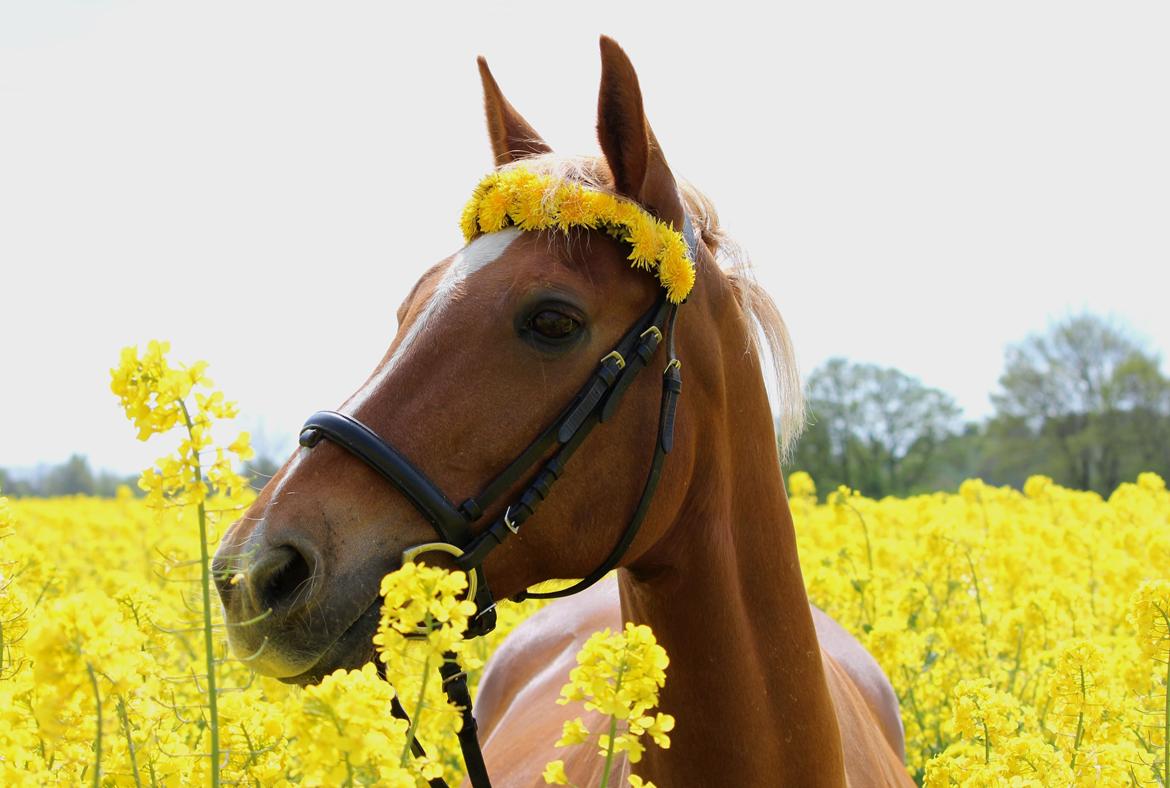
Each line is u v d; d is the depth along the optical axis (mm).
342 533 2111
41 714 1609
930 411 36094
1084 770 2934
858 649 4082
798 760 2457
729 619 2406
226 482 1797
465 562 2197
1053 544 8562
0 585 2637
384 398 2229
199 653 4090
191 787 2311
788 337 2811
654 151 2455
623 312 2348
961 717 3211
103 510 16094
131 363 1782
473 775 2316
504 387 2242
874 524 9109
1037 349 42531
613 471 2320
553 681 3822
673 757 2436
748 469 2549
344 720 1606
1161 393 39875
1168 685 2893
